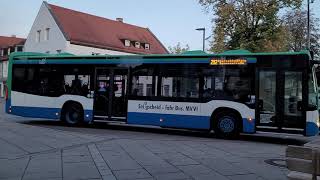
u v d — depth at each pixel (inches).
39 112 807.7
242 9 1519.4
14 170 369.7
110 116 739.4
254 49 1498.5
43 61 808.3
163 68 698.8
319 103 624.7
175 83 688.4
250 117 632.4
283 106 611.5
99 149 490.9
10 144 516.1
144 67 713.6
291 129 604.4
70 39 2252.7
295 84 606.5
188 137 668.1
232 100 645.9
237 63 646.5
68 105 783.7
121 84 732.7
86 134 637.9
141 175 357.4
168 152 482.0
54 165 394.3
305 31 2199.8
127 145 528.7
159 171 374.6
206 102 663.8
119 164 404.5
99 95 752.3
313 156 226.1
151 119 701.9
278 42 1539.1
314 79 607.5
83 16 2519.7
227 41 1561.3
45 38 2361.0
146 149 500.7
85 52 2342.5
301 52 606.9
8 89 839.1
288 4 1520.7
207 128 661.3
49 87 800.3
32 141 543.8
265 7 1498.5
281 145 601.9
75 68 777.6
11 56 839.1
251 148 544.7
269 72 623.8
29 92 818.2
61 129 738.2
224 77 654.5
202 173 370.0
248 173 373.7
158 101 698.2
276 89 617.0
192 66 677.9
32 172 362.0
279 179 350.6
